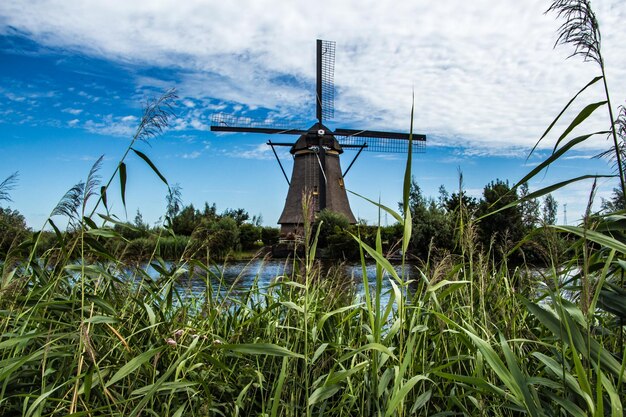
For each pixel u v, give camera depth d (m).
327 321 3.72
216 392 3.22
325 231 32.41
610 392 1.79
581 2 2.23
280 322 3.98
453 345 3.37
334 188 39.88
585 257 1.87
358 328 3.88
